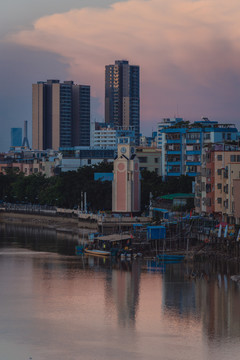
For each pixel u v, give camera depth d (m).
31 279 156.75
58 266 175.00
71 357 102.12
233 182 187.25
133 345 107.12
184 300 134.25
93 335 112.19
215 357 102.12
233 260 178.25
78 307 129.88
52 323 118.88
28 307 129.62
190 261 180.12
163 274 161.88
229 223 194.12
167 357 102.19
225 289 143.75
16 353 103.75
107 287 147.25
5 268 171.75
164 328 115.81
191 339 109.94
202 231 196.62
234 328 115.56
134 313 125.12
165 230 198.50
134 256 188.75
